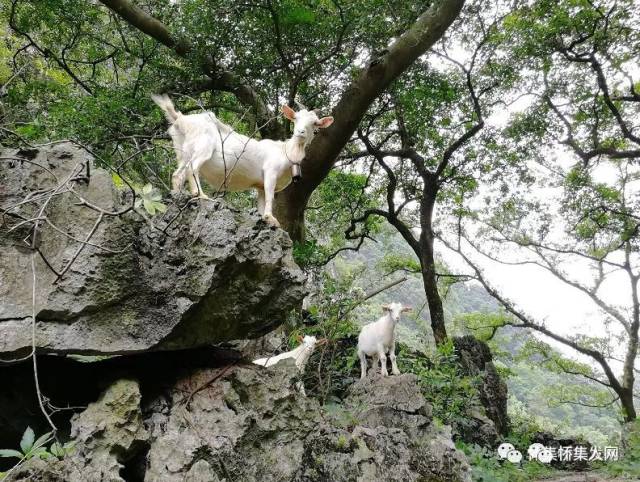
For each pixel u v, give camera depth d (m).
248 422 3.41
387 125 15.38
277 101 9.66
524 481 7.79
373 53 9.68
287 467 3.49
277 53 9.37
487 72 14.21
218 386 3.58
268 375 3.83
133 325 3.25
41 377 3.43
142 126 7.93
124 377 3.39
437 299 14.43
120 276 3.20
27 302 3.06
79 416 3.14
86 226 3.22
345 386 8.18
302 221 10.27
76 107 7.95
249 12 8.74
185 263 3.41
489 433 9.38
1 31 9.82
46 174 3.34
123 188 3.55
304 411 3.85
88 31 10.27
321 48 9.16
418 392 6.14
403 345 11.07
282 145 4.61
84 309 3.09
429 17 9.76
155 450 3.12
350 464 3.95
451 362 10.33
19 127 4.49
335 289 6.86
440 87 11.19
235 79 9.41
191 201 3.56
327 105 10.65
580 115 15.42
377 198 17.50
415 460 4.80
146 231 3.39
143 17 9.44
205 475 2.97
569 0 13.48
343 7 9.48
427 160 15.48
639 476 8.04
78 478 2.76
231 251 3.42
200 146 4.17
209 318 3.54
